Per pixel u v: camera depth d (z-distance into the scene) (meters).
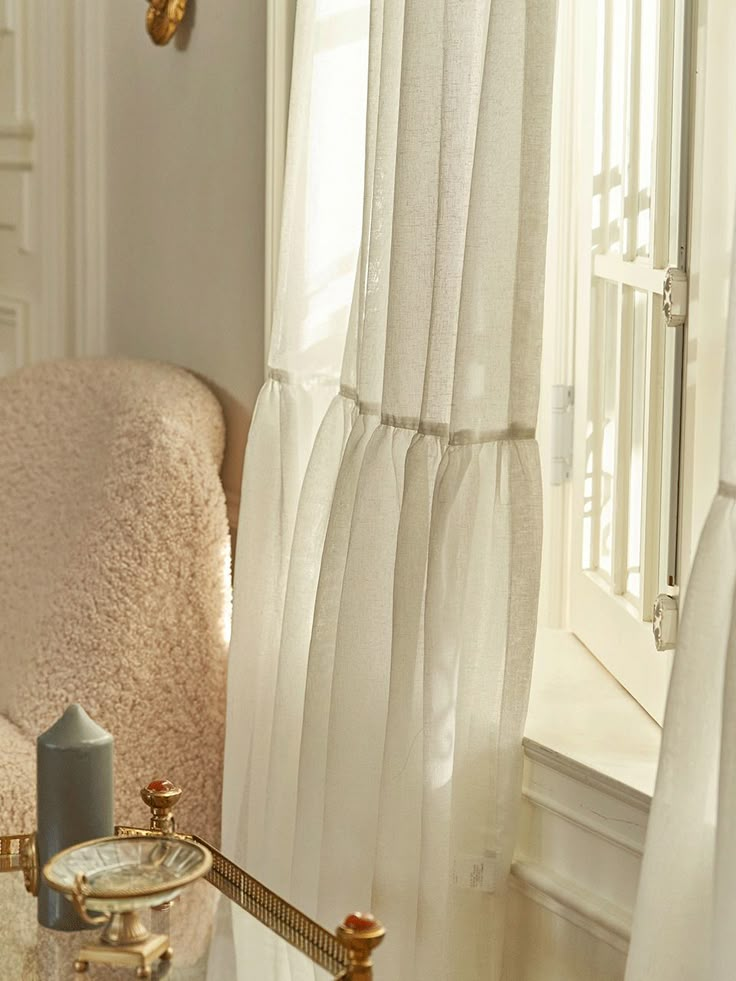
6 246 2.73
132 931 1.16
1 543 2.17
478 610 1.41
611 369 1.70
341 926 1.13
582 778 1.39
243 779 1.84
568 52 1.78
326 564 1.59
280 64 1.90
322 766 1.61
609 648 1.68
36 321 2.65
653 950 1.16
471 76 1.38
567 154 1.80
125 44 2.37
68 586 1.97
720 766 1.08
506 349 1.38
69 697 1.91
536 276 1.38
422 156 1.43
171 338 2.31
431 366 1.42
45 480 2.15
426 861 1.40
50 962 1.18
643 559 1.54
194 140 2.20
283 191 1.87
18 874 1.37
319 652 1.60
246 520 1.84
